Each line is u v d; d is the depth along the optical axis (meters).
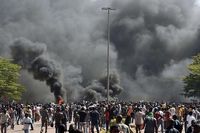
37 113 56.38
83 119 36.41
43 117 40.88
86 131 36.62
